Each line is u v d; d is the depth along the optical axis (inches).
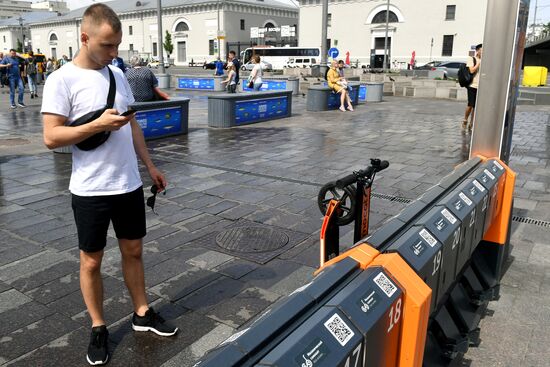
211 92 866.8
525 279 146.2
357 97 658.8
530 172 280.2
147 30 3083.2
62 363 103.9
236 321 120.3
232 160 299.7
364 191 94.4
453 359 105.4
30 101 673.0
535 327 121.6
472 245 106.6
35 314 122.3
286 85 788.6
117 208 99.9
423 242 75.4
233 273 145.8
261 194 227.0
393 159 307.6
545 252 165.6
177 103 378.9
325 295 56.7
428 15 2001.7
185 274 144.8
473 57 410.6
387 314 58.3
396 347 64.0
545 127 467.5
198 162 293.1
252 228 183.0
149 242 168.6
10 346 109.2
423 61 2044.8
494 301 133.7
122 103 98.7
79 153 95.8
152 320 114.1
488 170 123.2
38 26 3752.5
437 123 479.8
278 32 2684.5
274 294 133.6
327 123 473.7
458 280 124.0
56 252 159.5
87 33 90.4
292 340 47.7
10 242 167.5
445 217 87.0
